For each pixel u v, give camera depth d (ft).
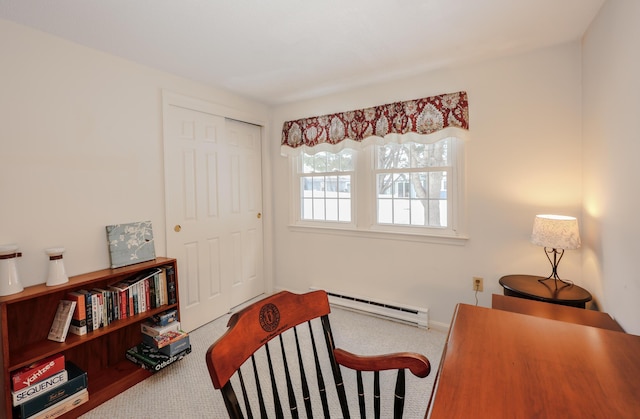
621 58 4.66
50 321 6.01
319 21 5.83
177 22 5.80
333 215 10.62
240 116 10.35
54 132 6.19
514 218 7.57
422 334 8.39
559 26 6.12
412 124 8.41
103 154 6.97
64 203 6.34
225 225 10.07
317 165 10.87
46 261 6.05
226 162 10.06
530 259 7.45
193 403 5.90
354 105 9.71
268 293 11.76
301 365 3.57
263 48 6.90
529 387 2.52
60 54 6.27
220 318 9.77
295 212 11.38
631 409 2.23
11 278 5.24
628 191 4.53
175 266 7.54
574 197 6.91
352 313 9.86
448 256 8.48
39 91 5.98
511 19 5.83
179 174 8.58
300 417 5.34
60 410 5.37
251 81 8.95
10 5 5.12
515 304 5.55
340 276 10.39
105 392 5.97
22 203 5.78
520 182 7.46
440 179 8.67
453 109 7.86
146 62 7.59
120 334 7.14
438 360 7.13
